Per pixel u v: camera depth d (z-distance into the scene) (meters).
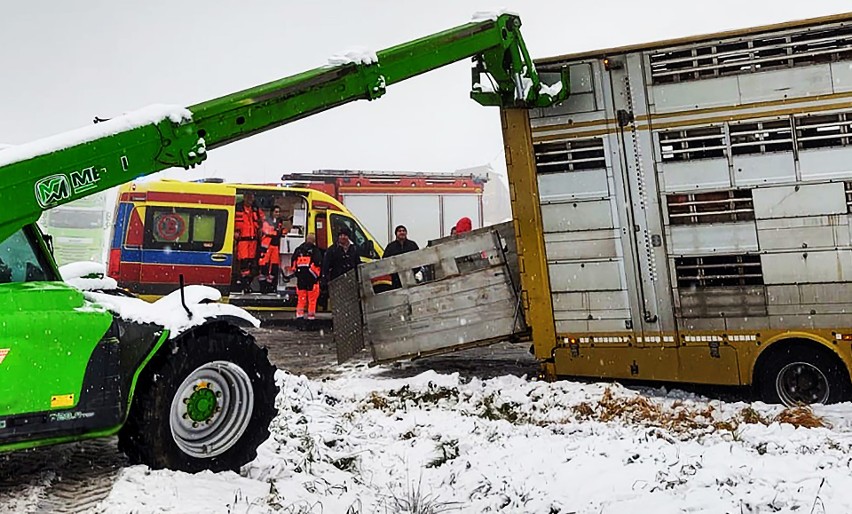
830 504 4.29
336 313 9.38
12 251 4.87
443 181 18.11
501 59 7.63
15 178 4.40
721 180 7.35
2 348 4.12
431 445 5.94
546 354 7.98
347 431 6.37
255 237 14.51
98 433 4.45
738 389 7.95
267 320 14.94
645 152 7.61
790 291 7.12
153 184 13.91
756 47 7.23
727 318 7.32
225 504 4.20
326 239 15.09
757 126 7.24
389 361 9.06
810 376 7.14
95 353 4.45
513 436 6.23
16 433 4.14
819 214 7.03
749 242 7.25
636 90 7.63
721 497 4.44
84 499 4.23
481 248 8.72
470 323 8.77
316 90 6.02
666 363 7.52
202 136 5.32
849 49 6.95
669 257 7.52
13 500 4.21
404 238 13.41
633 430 6.32
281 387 7.46
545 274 7.97
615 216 7.71
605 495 4.64
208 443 4.81
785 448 5.48
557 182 7.91
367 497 4.78
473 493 4.89
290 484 4.75
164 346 4.69
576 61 7.80
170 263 13.90
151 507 4.04
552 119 7.91
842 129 6.98
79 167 4.64
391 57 6.64
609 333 7.74
